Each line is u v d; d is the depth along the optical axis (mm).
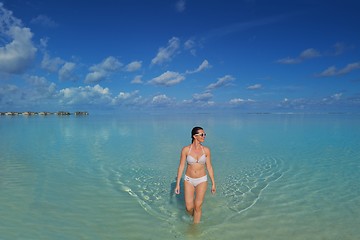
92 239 5477
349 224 6098
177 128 31031
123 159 13156
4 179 9461
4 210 6754
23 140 19812
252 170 11125
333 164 12055
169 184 9250
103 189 8578
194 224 6172
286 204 7320
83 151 15289
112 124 38219
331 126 33000
